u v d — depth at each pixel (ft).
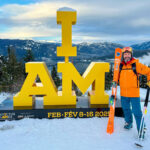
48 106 12.57
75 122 11.40
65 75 12.55
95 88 12.83
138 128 9.50
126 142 8.71
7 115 11.80
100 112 12.39
